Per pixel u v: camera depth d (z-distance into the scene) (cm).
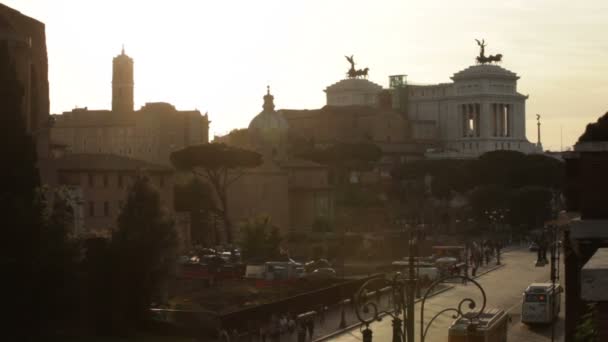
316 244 19950
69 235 9381
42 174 14350
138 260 9012
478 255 18175
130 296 8956
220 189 19725
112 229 9662
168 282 11275
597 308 1978
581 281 1984
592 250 3269
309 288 12538
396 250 19500
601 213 3269
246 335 9500
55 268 8138
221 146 19375
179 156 19388
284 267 14012
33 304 8031
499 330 7906
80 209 14838
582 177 3297
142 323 9088
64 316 8538
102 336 8531
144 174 10150
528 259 19575
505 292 13638
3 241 7938
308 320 9838
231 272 13975
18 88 9069
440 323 10206
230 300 11450
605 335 1959
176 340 8894
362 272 15812
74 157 15962
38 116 14088
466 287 14338
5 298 7756
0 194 8238
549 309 10225
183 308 10331
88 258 8894
